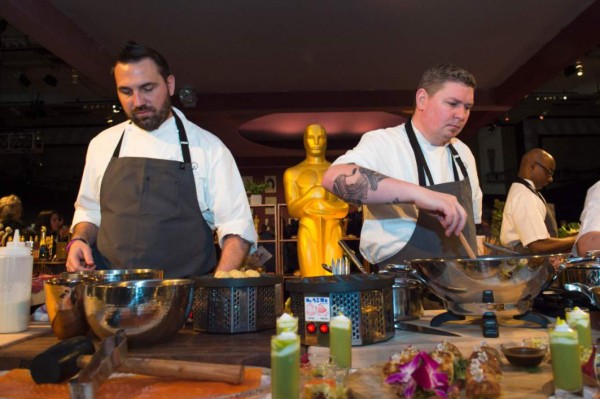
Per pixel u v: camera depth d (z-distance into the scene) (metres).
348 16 5.14
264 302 1.29
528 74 6.31
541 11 5.12
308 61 6.26
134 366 0.83
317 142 4.74
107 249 1.67
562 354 0.77
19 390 0.81
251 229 1.72
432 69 1.72
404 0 4.80
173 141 1.75
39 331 1.27
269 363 0.99
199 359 0.99
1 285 1.24
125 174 1.67
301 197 4.50
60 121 12.93
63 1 4.73
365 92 7.34
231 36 5.54
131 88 1.62
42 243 5.32
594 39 5.12
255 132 9.95
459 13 5.13
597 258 1.24
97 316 1.04
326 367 0.91
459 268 1.19
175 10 4.95
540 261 1.16
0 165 14.85
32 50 8.32
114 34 5.45
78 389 0.71
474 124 8.22
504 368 0.93
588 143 14.22
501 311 1.23
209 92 7.32
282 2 4.81
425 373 0.74
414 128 1.83
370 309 1.09
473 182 2.00
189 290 1.13
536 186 3.44
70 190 14.62
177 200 1.68
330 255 4.35
